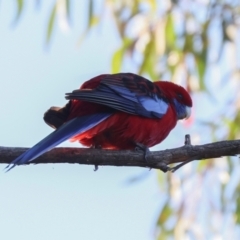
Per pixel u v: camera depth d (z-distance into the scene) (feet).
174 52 44.88
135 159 31.60
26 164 30.63
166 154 31.78
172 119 36.58
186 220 43.50
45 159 30.68
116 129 33.37
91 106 32.45
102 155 31.30
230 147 31.60
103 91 33.24
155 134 35.24
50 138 30.32
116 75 35.35
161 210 43.60
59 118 32.81
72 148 30.99
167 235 43.57
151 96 35.37
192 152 31.73
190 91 44.50
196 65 44.57
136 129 33.91
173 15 45.01
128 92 34.17
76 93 32.12
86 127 31.76
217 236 43.21
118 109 33.06
